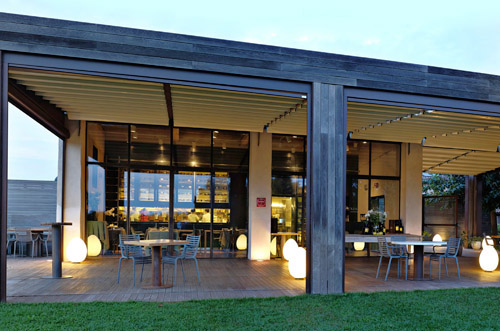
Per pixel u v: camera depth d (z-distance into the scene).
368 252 11.13
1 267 5.29
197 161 10.20
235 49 5.90
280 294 6.10
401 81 6.59
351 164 11.21
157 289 6.38
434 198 15.30
